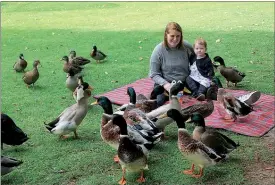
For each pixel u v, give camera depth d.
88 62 5.76
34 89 4.98
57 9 12.01
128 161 2.68
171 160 3.14
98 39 7.89
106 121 3.25
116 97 4.56
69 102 4.52
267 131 3.62
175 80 4.18
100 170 3.03
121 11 11.41
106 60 6.29
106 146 3.41
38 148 3.38
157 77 4.09
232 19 9.50
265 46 6.77
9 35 8.46
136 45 7.25
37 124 3.91
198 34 7.96
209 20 9.51
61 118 3.44
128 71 5.64
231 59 6.03
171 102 3.45
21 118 4.05
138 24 9.34
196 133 3.10
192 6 11.89
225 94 3.83
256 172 2.96
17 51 7.11
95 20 10.06
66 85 4.65
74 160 3.18
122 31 8.58
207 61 4.41
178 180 2.85
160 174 2.93
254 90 4.70
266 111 4.05
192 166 2.93
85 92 3.47
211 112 3.72
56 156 3.24
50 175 2.96
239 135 3.58
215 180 2.85
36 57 6.69
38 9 12.04
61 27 9.27
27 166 3.08
